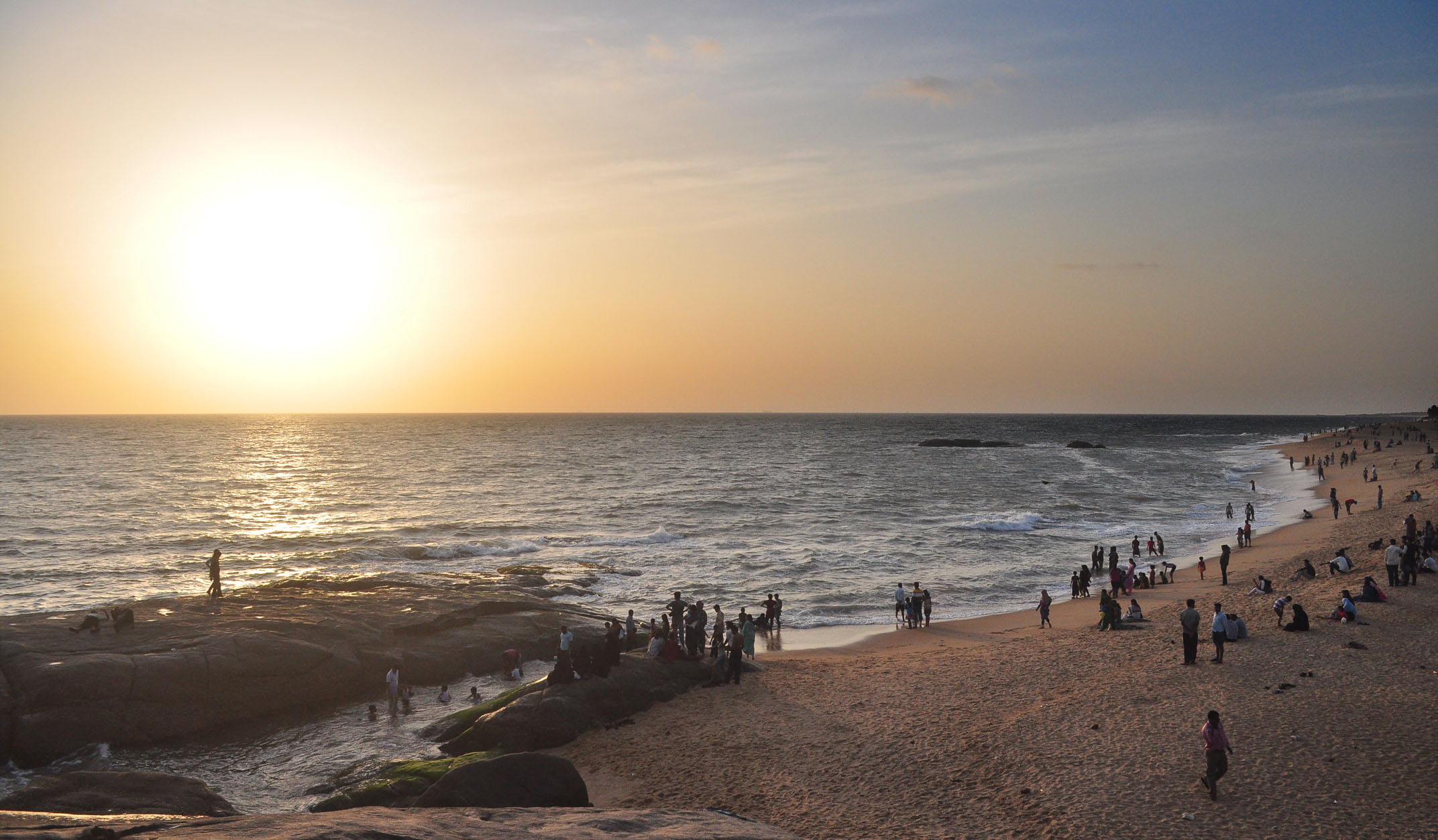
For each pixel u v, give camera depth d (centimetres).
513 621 3127
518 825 1107
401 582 3612
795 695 2458
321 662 2586
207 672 2395
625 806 1748
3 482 9744
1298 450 14750
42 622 2630
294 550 5544
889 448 18050
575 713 2223
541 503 8081
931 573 4653
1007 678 2481
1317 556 4356
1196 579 4266
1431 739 1709
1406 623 2634
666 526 6556
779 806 1697
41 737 2141
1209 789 1536
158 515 7225
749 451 17162
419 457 15025
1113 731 1908
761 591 4212
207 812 1703
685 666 2592
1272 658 2342
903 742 2005
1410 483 7638
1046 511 7325
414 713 2489
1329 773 1596
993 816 1573
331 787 1969
